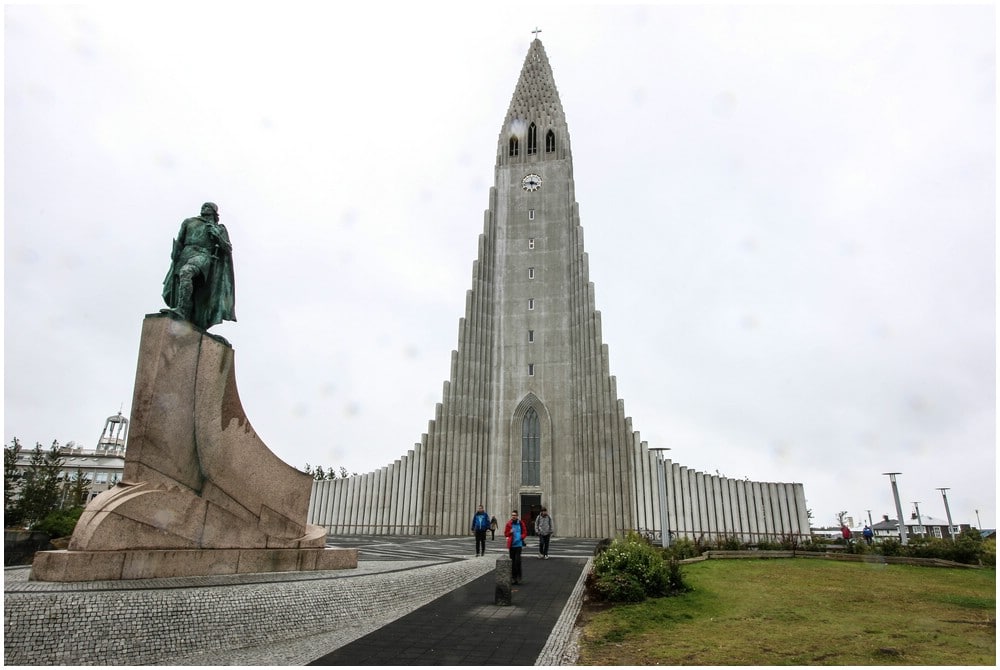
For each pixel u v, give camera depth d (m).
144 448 11.88
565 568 20.36
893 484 39.88
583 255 52.00
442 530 46.62
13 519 37.81
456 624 11.85
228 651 9.76
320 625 11.27
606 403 47.06
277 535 14.12
